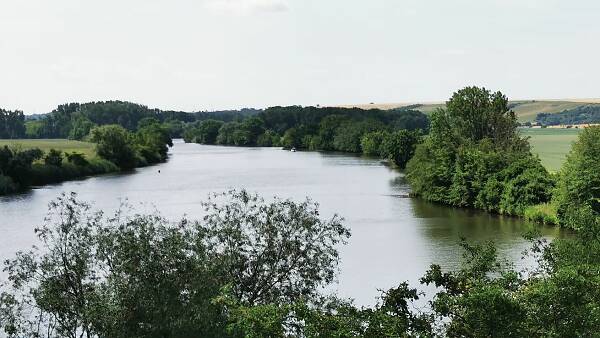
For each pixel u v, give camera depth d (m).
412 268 52.59
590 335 17.69
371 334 17.69
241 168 159.50
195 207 86.31
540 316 17.78
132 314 23.75
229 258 28.80
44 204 90.38
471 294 17.56
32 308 31.66
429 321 19.50
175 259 24.89
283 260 31.41
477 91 121.38
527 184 83.06
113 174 143.75
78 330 29.78
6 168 111.19
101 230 27.67
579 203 70.75
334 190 109.31
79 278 26.27
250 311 18.36
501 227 73.62
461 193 91.94
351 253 58.50
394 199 98.94
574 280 17.84
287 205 33.34
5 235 65.69
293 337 20.84
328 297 30.39
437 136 109.56
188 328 23.42
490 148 102.62
